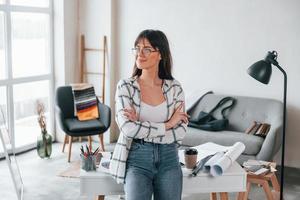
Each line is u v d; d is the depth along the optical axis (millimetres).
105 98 5578
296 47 4660
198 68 5168
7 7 4750
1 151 4754
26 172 4352
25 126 5219
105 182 2516
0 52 4797
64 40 5387
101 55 5500
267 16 4754
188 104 4980
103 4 5395
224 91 5070
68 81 5520
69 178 4180
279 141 4172
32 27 5188
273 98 4816
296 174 4480
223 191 2602
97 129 4629
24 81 5074
